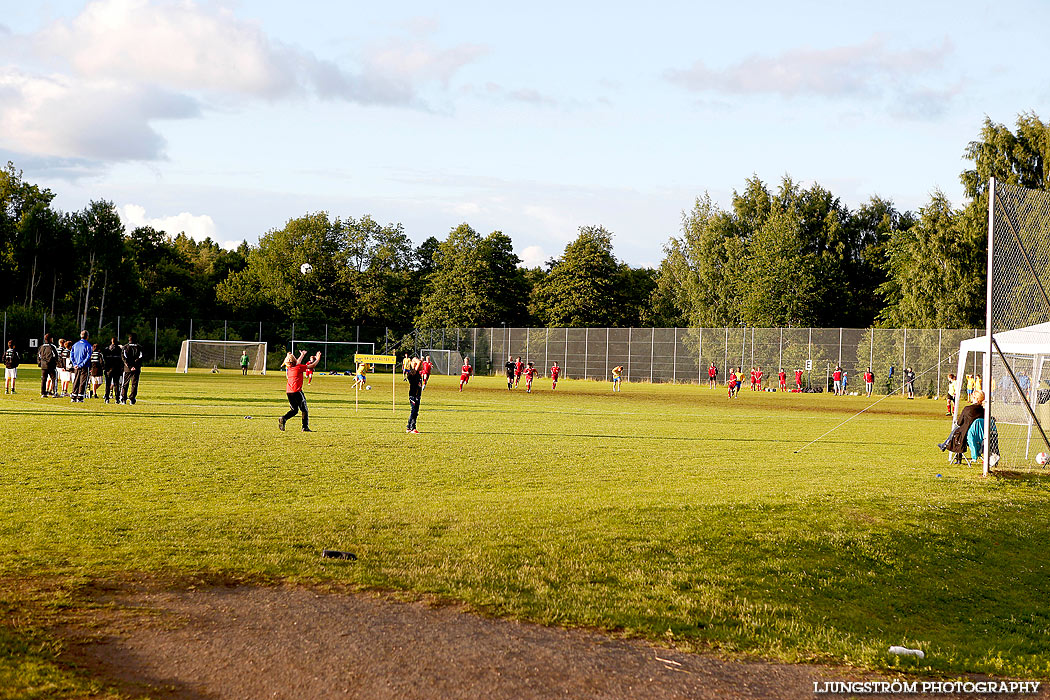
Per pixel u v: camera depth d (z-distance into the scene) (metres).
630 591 8.55
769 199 86.44
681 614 8.02
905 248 61.88
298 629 6.98
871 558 10.26
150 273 98.25
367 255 98.81
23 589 7.55
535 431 23.50
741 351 67.25
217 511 10.97
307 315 91.12
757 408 39.44
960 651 7.88
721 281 82.31
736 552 9.98
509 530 10.30
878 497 12.86
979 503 13.10
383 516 10.89
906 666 7.22
